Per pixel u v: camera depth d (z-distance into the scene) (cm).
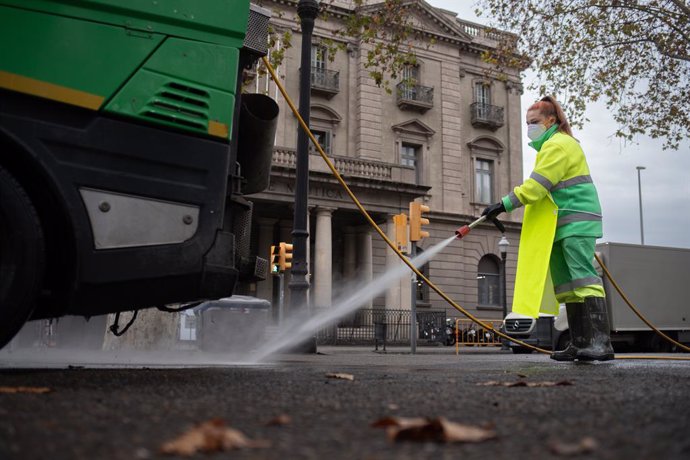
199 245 351
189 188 352
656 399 244
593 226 557
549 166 545
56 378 323
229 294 364
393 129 3105
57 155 319
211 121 361
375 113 3055
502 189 3403
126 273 331
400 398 246
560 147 552
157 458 133
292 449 142
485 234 3262
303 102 1233
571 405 225
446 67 3309
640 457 136
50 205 322
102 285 327
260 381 325
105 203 329
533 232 553
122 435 159
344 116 3016
